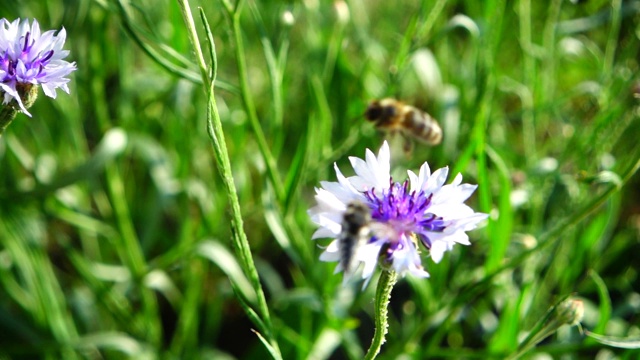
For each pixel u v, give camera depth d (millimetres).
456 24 390
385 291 268
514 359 327
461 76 457
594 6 486
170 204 431
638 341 310
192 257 417
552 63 454
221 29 399
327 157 400
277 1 433
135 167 492
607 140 397
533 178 411
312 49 435
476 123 363
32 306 412
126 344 401
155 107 471
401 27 535
